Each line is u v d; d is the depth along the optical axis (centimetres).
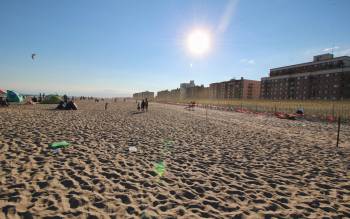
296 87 8075
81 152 743
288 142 1130
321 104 4556
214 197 474
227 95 12369
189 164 691
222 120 2186
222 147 949
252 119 2420
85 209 396
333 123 2234
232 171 646
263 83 9606
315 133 1494
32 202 408
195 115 2744
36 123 1309
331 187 559
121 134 1125
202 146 951
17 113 1827
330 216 419
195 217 392
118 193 466
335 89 6781
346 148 1034
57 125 1286
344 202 480
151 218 379
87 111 2547
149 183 528
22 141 836
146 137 1085
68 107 2645
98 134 1084
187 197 470
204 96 15200
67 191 459
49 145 794
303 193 516
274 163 744
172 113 2922
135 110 3188
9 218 355
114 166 630
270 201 470
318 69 7588
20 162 608
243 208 434
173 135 1184
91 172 572
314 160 804
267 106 4488
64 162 634
